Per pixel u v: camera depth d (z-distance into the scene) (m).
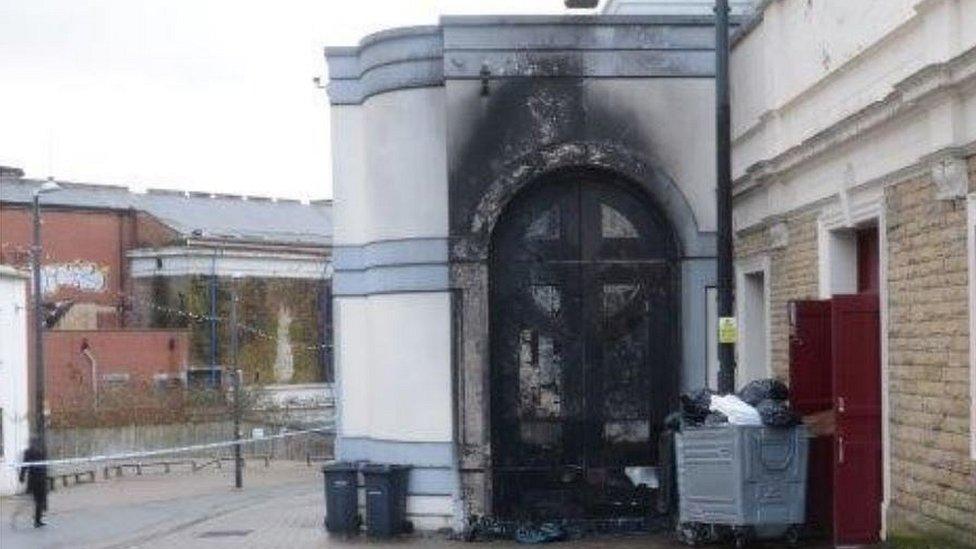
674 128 15.54
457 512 15.37
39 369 30.73
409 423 15.68
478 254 15.34
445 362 15.55
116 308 57.41
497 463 15.46
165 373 51.41
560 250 15.58
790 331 12.26
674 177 15.52
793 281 13.10
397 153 15.83
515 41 15.41
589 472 15.48
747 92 14.50
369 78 16.14
